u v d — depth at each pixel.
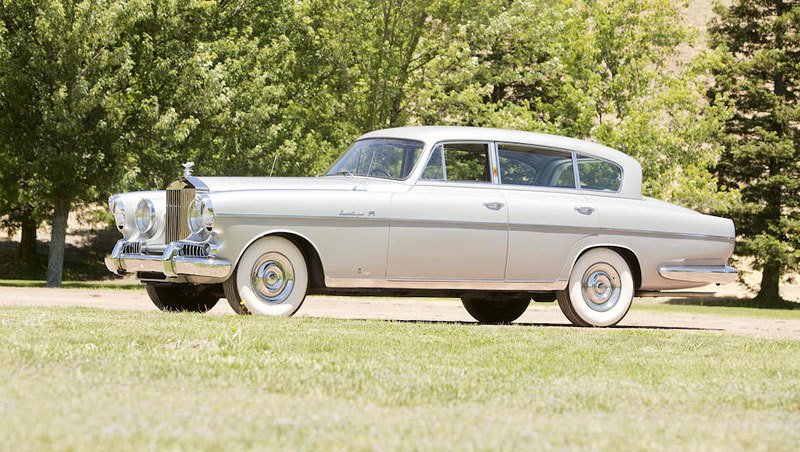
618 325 20.91
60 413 6.22
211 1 55.06
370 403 7.52
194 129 51.22
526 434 6.21
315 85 61.50
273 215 17.06
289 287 17.38
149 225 18.38
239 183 17.44
